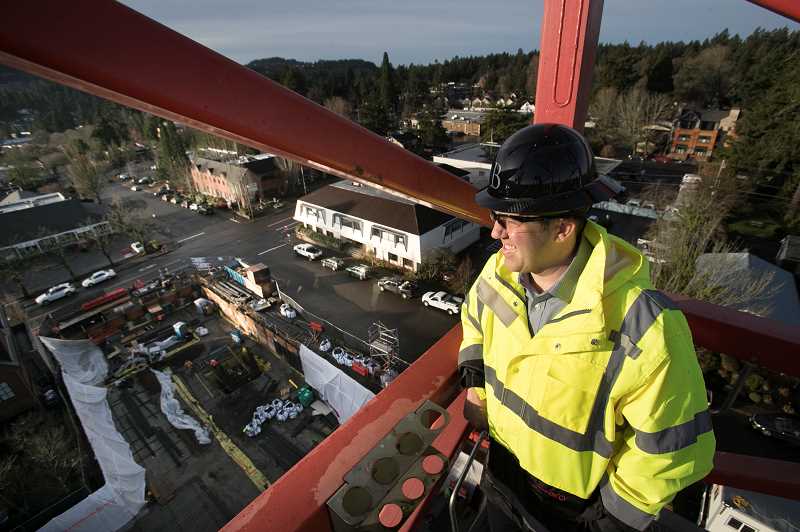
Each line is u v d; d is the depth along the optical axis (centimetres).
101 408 1844
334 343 2105
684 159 4572
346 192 3231
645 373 102
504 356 136
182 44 101
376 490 118
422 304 2419
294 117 131
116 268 3238
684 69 6144
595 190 114
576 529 136
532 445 126
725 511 1060
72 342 2211
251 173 4316
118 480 1483
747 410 1548
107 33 90
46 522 1408
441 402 183
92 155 6494
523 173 112
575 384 111
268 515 117
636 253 118
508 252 125
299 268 2930
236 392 1912
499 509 165
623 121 4850
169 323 2470
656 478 108
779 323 218
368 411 159
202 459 1605
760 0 164
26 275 3189
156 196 4991
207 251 3384
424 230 2664
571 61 214
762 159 2912
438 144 5534
